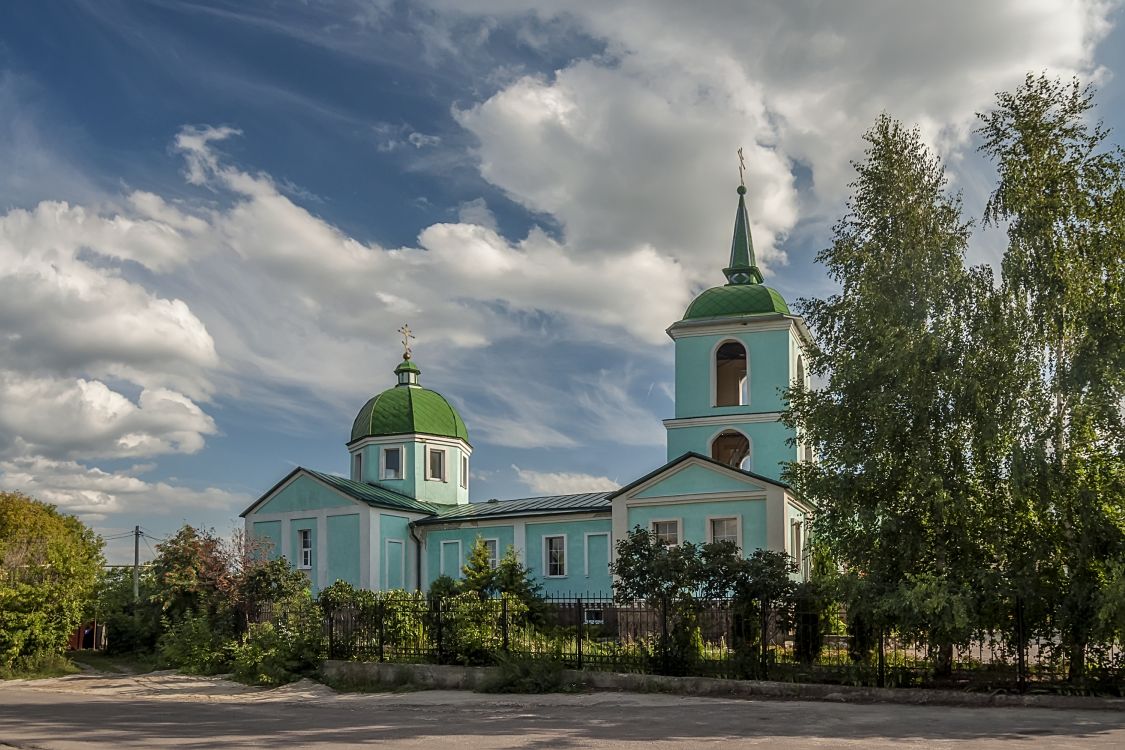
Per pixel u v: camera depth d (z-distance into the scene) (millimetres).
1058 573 19266
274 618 27625
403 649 24844
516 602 25250
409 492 47094
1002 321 19875
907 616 18875
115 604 36156
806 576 34000
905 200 21812
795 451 36938
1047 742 13664
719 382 40156
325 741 14906
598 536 39719
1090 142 20188
